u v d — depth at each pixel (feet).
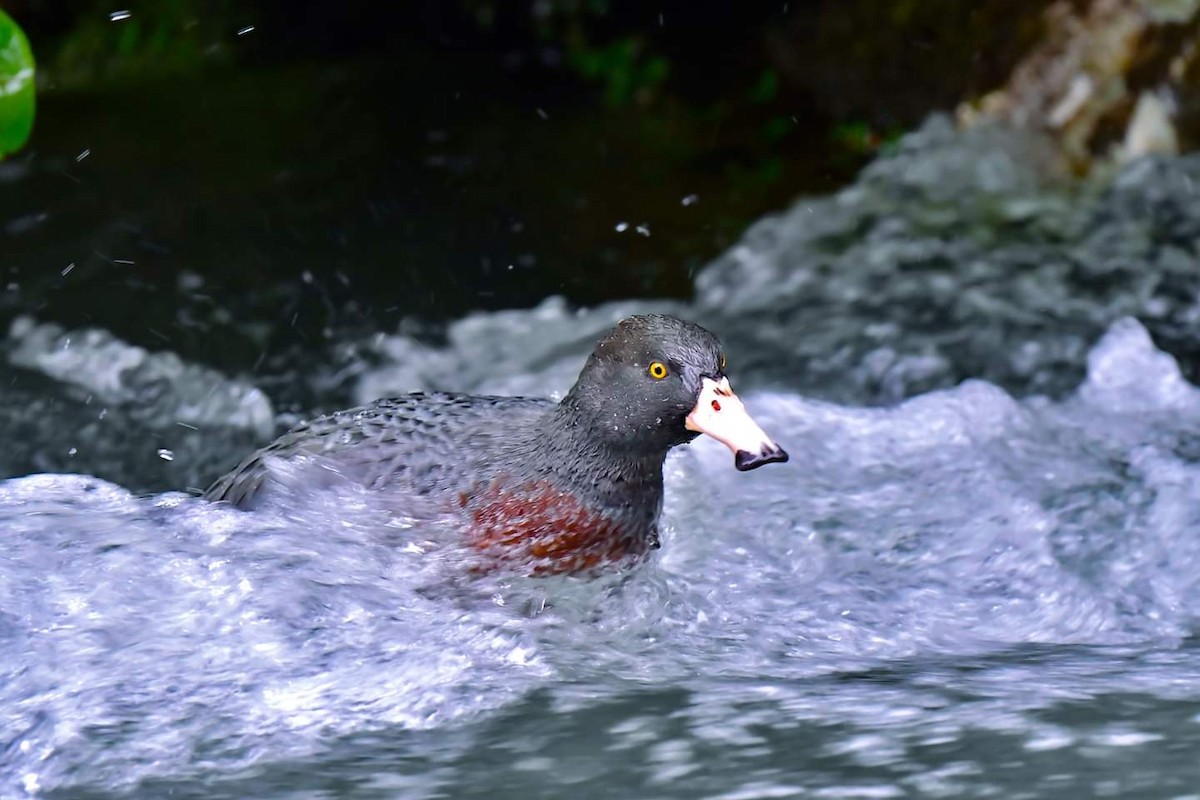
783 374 49.42
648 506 32.32
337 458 32.83
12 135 27.99
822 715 26.37
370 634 29.53
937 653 30.45
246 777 24.95
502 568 31.55
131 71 77.97
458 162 65.98
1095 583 34.17
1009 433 42.52
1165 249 55.77
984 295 53.62
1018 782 23.15
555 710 27.22
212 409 47.73
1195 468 39.42
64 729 26.32
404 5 81.61
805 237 58.85
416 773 24.86
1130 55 60.75
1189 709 25.96
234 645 28.99
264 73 77.25
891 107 66.54
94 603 29.73
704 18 76.79
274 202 61.67
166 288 54.44
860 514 37.27
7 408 46.83
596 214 61.41
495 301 54.90
